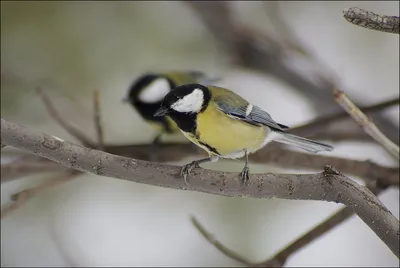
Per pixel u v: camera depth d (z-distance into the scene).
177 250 2.82
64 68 2.86
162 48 2.91
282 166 2.68
